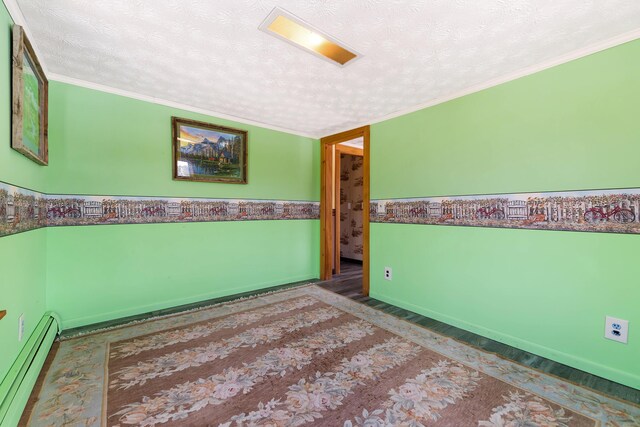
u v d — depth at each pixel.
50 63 2.05
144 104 2.63
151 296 2.71
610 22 1.54
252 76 2.22
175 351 1.95
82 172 2.36
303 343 2.08
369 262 3.24
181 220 2.88
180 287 2.88
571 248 1.83
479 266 2.29
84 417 1.33
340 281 3.90
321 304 2.95
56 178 2.25
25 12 1.50
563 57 1.85
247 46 1.82
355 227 5.58
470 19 1.53
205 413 1.37
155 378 1.64
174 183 2.83
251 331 2.27
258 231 3.46
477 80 2.23
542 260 1.96
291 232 3.80
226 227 3.19
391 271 2.99
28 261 1.76
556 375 1.72
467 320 2.37
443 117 2.54
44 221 2.13
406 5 1.43
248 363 1.81
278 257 3.68
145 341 2.09
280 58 1.95
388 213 3.03
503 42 1.74
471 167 2.34
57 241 2.26
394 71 2.11
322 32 1.66
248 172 3.34
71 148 2.30
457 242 2.44
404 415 1.37
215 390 1.54
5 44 1.38
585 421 1.34
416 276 2.76
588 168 1.77
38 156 1.89
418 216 2.74
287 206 3.75
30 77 1.75
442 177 2.55
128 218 2.58
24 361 1.51
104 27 1.63
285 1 1.41
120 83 2.38
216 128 3.06
